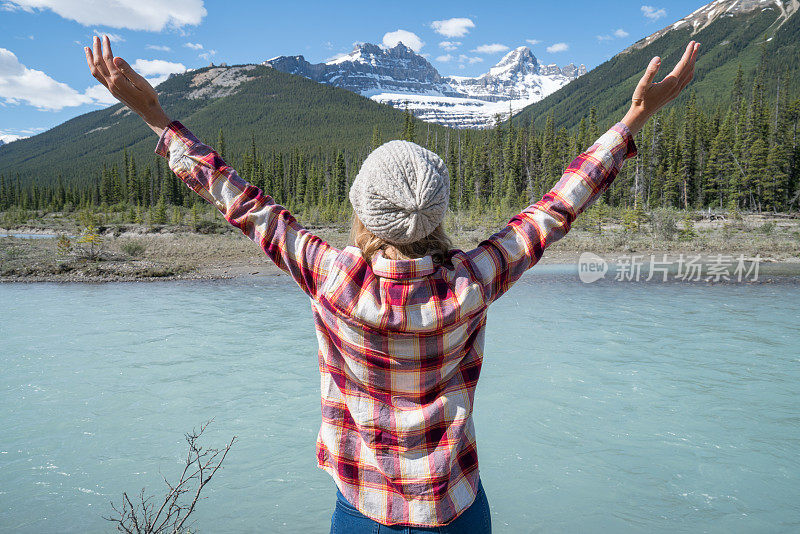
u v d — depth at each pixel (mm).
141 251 24734
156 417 4852
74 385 5828
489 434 4336
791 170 56406
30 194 112938
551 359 6582
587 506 3229
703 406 4906
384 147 898
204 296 13211
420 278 833
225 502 3359
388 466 857
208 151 1003
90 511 3234
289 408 5074
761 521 3035
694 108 66812
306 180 95750
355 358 858
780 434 4250
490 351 7000
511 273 913
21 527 3051
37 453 4090
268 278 17391
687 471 3664
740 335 7906
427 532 849
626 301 11359
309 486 3572
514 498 3338
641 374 5918
